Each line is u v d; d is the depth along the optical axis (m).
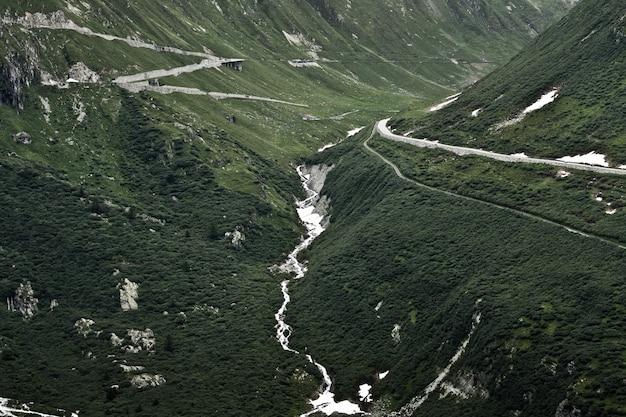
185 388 178.38
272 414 168.38
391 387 172.12
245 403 173.00
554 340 155.50
